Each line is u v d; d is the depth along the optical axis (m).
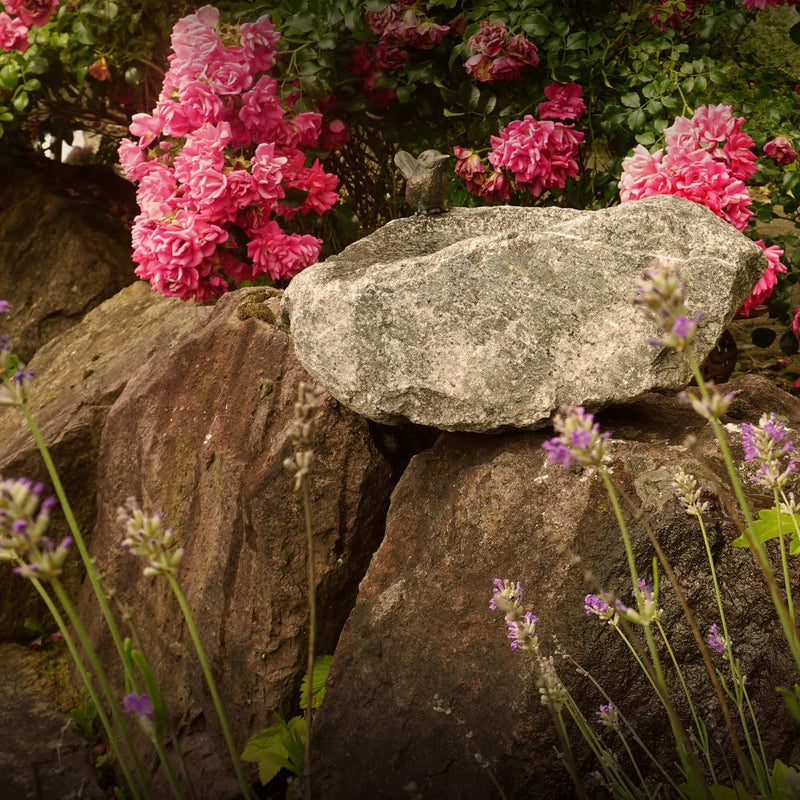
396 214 4.40
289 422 2.60
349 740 2.12
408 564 2.20
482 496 2.15
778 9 6.07
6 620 3.30
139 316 4.09
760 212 3.61
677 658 1.84
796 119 3.85
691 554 1.88
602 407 2.12
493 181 3.39
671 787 1.80
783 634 1.81
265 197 3.18
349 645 2.19
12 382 1.22
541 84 3.57
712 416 1.12
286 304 2.35
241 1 3.78
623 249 2.14
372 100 3.84
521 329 2.09
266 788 2.46
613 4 3.89
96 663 1.25
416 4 3.54
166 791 2.53
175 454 2.93
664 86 3.45
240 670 2.52
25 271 4.89
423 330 2.12
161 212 3.18
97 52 4.15
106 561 3.08
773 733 1.77
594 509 1.98
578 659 1.86
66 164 5.64
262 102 3.30
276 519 2.48
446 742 1.96
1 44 4.17
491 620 2.00
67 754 2.73
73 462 3.30
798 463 2.00
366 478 2.50
